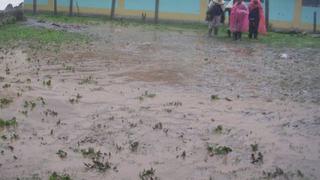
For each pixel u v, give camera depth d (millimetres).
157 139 8820
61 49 17484
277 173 7496
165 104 10938
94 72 13883
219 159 8023
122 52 17469
